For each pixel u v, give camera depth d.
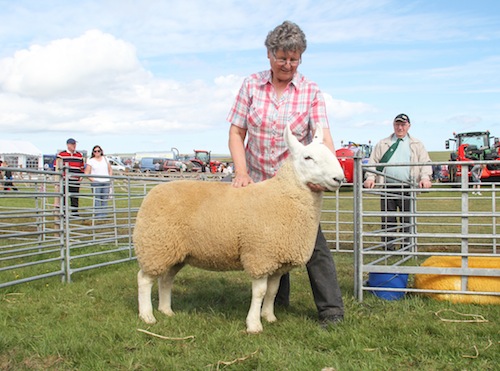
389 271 5.30
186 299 5.50
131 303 5.20
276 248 4.07
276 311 4.91
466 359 3.57
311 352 3.67
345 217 14.85
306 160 4.04
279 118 4.52
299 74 4.64
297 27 4.27
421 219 14.05
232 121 4.77
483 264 5.39
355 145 30.69
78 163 13.38
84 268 6.75
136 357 3.62
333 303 4.44
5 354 3.73
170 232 4.28
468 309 4.82
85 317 4.66
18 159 38.00
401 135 8.18
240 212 4.12
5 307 5.02
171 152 58.00
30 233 6.02
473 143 28.98
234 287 6.10
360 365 3.47
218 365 3.45
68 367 3.54
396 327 4.21
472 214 5.08
